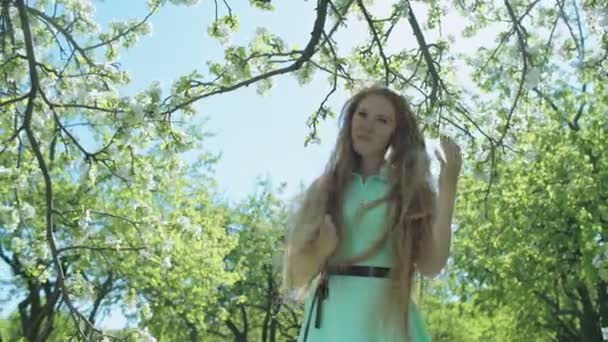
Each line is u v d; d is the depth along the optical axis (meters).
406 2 7.91
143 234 9.45
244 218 32.78
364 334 3.64
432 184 3.92
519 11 8.48
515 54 7.99
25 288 24.53
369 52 8.61
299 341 3.76
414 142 3.98
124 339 8.28
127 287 23.27
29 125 7.36
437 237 3.77
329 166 3.94
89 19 9.10
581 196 19.38
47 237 7.61
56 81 8.49
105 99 8.39
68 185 19.97
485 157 8.23
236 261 32.22
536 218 20.27
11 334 27.52
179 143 7.98
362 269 3.70
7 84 8.77
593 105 21.95
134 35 8.92
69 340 7.46
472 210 22.14
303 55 7.63
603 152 20.27
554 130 19.86
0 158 9.40
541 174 20.42
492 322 29.73
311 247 3.72
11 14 8.82
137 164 8.39
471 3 8.48
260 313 35.00
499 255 22.12
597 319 23.59
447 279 24.45
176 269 21.89
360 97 4.05
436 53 8.45
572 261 20.78
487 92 8.72
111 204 19.12
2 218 8.90
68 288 8.05
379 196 3.79
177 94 7.68
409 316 3.76
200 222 23.48
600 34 8.12
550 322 24.80
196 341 29.64
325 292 3.73
